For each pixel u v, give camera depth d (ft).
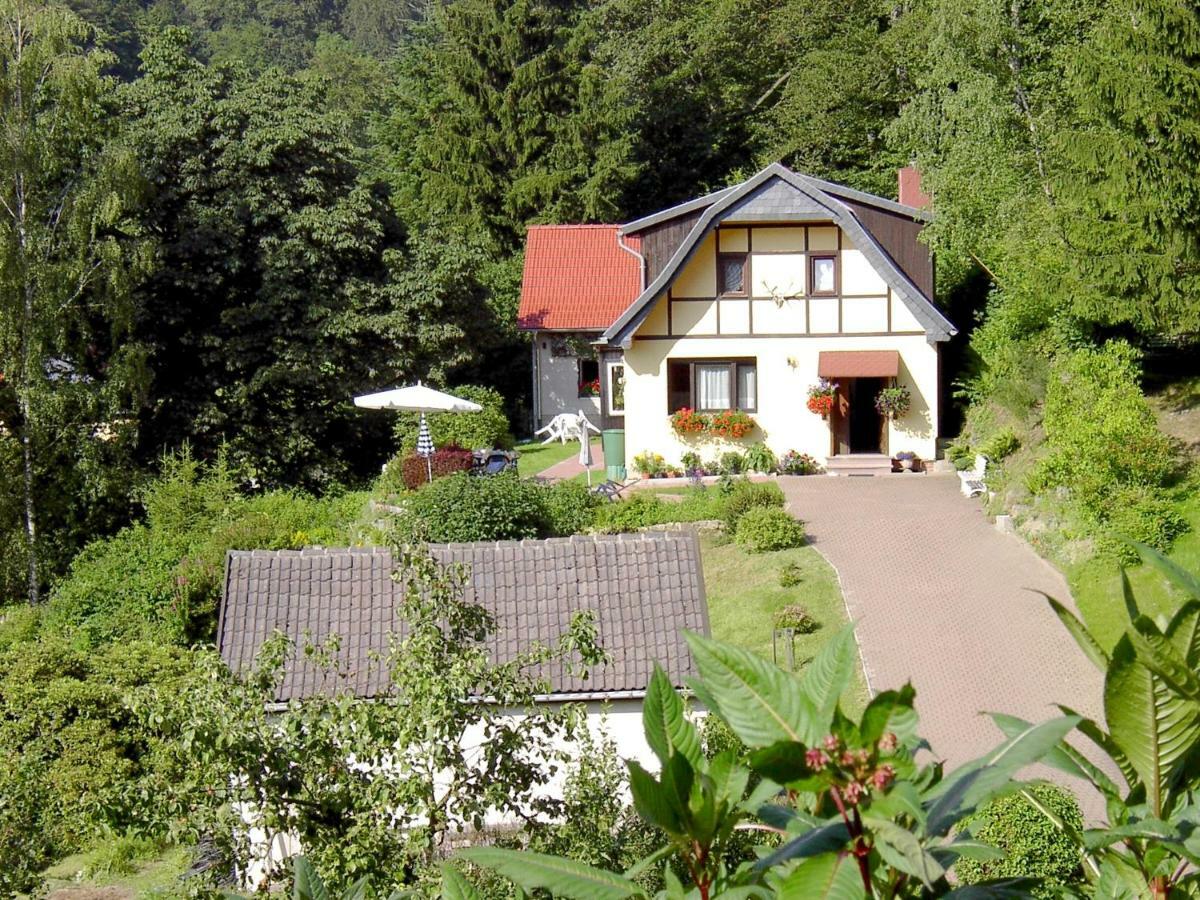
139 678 66.33
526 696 27.99
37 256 98.22
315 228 116.37
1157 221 73.26
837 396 97.04
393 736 25.54
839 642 7.73
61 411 97.50
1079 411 71.77
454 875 11.62
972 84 88.84
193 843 25.93
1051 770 46.68
